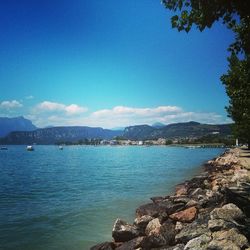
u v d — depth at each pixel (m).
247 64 27.67
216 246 10.04
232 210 13.26
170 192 31.11
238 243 10.24
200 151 177.12
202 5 11.91
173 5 12.49
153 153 166.38
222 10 12.12
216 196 18.83
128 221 19.91
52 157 137.88
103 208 24.11
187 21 12.35
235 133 75.50
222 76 37.09
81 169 68.25
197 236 12.32
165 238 13.29
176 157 113.75
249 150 92.00
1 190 36.81
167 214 17.16
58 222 20.25
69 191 34.75
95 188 36.38
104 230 18.16
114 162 92.62
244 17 12.83
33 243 16.17
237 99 40.47
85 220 20.56
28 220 21.00
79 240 16.47
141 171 58.06
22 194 33.47
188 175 48.00
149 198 28.00
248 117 47.66
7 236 17.39
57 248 15.35
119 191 33.06
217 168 46.00
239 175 28.47
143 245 13.20
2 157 140.38
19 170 68.31
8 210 24.61
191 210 16.25
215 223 11.97
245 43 14.33
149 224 15.67
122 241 14.98
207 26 12.27
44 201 28.66
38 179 49.25
